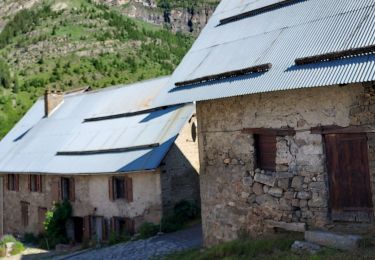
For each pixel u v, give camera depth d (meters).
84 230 20.70
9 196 26.23
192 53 11.59
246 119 9.74
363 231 7.66
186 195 18.59
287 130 8.93
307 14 9.52
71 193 21.41
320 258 6.85
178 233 15.73
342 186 8.25
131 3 194.25
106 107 24.61
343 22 8.41
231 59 9.99
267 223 9.34
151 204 17.94
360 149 8.03
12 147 27.14
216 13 12.60
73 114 26.23
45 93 28.23
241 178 9.89
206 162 10.73
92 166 19.78
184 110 19.70
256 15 11.02
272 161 9.40
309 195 8.57
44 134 26.02
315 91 8.47
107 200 19.69
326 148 8.45
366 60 7.12
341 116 8.08
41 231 23.28
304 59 8.01
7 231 26.22
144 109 21.83
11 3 165.38
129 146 19.44
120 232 18.98
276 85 8.04
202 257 9.26
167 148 17.83
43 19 127.31
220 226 10.45
